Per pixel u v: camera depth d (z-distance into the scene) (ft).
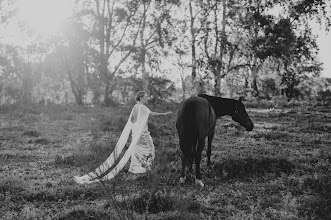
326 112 87.66
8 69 128.06
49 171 31.09
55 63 130.52
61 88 158.20
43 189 25.32
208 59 129.39
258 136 50.34
